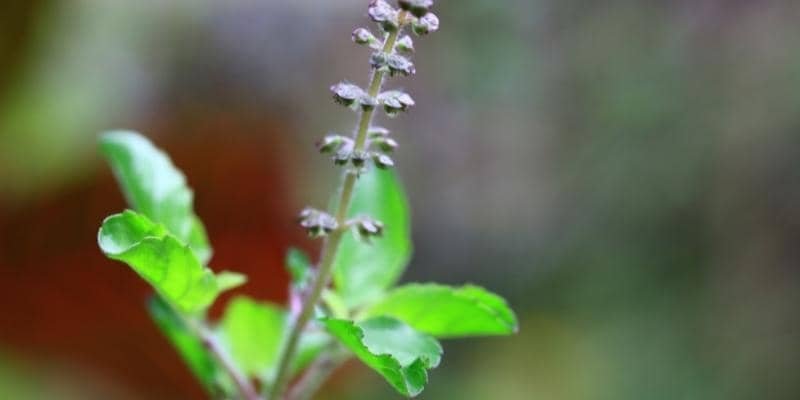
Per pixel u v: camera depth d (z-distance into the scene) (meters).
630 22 0.94
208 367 0.36
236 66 0.74
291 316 0.35
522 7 0.95
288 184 0.56
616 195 0.92
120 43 0.69
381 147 0.33
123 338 0.51
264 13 0.77
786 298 0.89
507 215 0.96
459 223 0.96
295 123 0.76
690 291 0.90
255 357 0.37
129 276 0.51
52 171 0.54
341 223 0.33
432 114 0.96
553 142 0.95
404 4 0.31
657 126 0.92
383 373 0.32
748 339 0.88
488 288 0.93
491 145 0.96
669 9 0.94
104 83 0.67
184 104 0.69
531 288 0.93
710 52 0.93
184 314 0.35
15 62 0.63
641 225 0.91
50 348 0.50
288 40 0.78
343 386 0.58
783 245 0.90
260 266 0.50
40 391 0.49
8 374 0.49
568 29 0.95
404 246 0.36
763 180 0.90
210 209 0.52
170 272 0.33
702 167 0.91
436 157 0.96
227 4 0.74
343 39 0.81
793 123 0.90
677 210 0.91
